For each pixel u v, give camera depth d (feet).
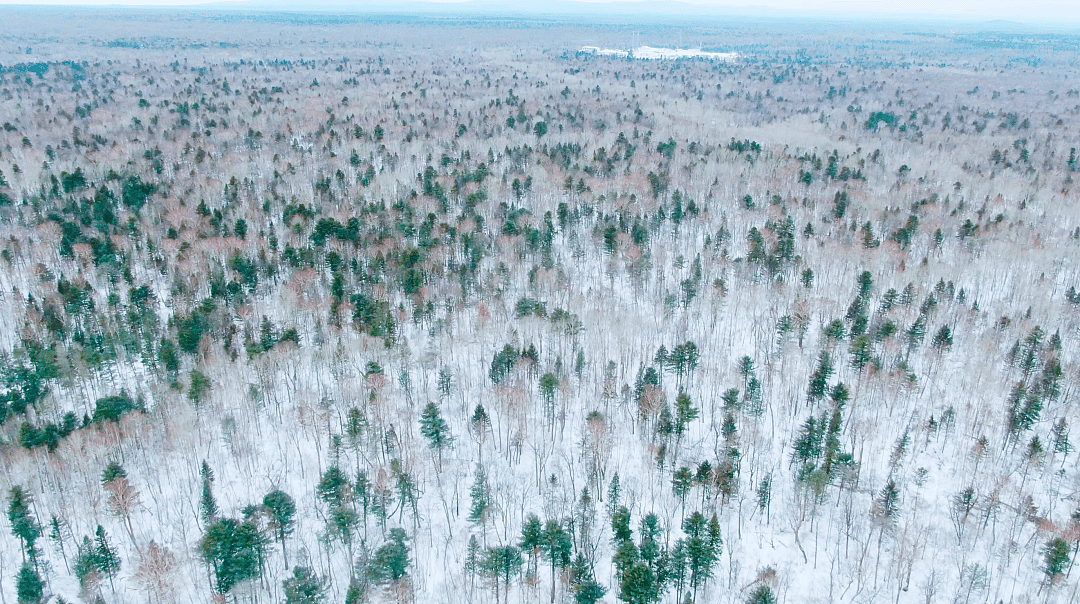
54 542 215.72
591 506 234.79
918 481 244.42
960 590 206.59
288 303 313.32
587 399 285.23
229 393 271.90
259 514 214.07
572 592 199.11
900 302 324.19
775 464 254.47
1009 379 279.28
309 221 410.72
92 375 276.21
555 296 347.97
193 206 432.25
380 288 332.39
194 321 288.51
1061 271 378.32
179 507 233.96
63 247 364.99
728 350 316.81
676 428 253.85
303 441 264.31
